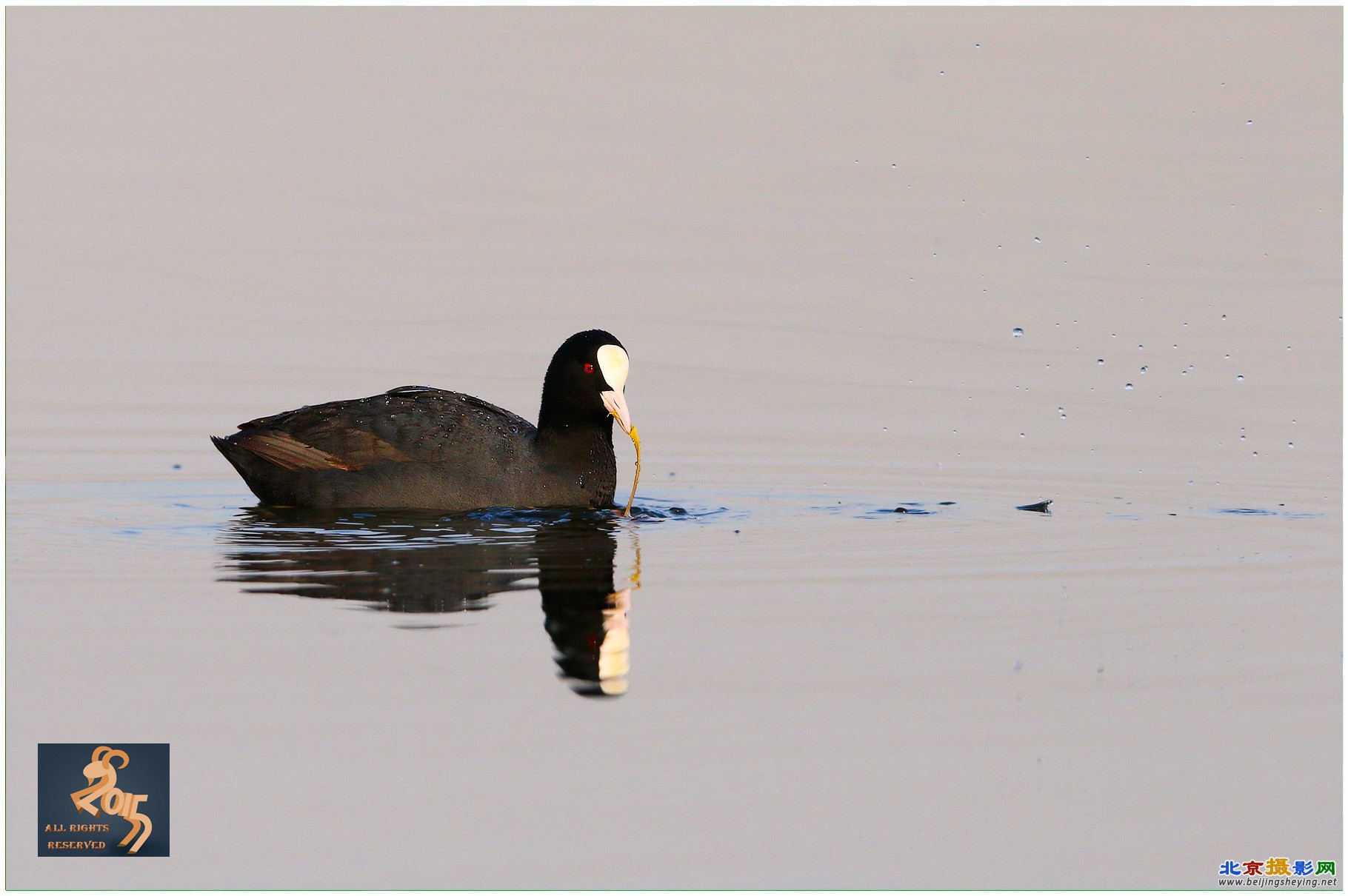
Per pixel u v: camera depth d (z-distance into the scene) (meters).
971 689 12.11
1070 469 21.02
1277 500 19.34
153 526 17.20
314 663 12.41
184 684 11.91
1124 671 12.55
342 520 17.47
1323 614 14.09
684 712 11.57
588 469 18.50
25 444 21.84
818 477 20.64
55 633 13.08
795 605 14.24
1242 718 11.62
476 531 16.94
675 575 15.26
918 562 15.98
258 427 18.38
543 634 13.20
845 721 11.47
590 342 18.30
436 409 18.39
